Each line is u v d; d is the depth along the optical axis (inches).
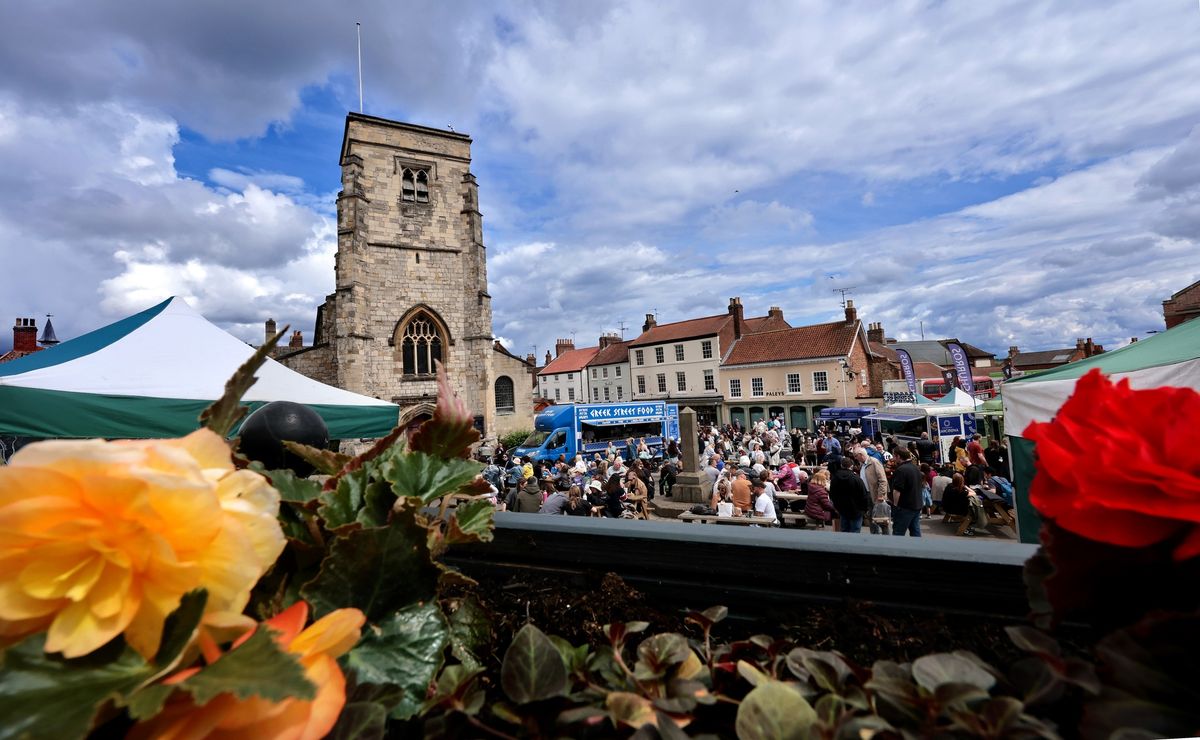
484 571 53.3
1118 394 25.1
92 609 17.2
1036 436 27.3
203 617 18.5
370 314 943.7
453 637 35.9
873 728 22.4
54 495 18.0
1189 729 18.6
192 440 23.5
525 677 28.2
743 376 1643.7
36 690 16.4
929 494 531.5
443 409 39.1
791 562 40.6
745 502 421.7
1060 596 24.6
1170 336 217.0
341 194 944.9
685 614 38.6
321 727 18.6
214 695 16.3
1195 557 22.0
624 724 26.6
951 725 23.2
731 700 27.8
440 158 1033.5
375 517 32.8
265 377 255.1
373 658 26.9
